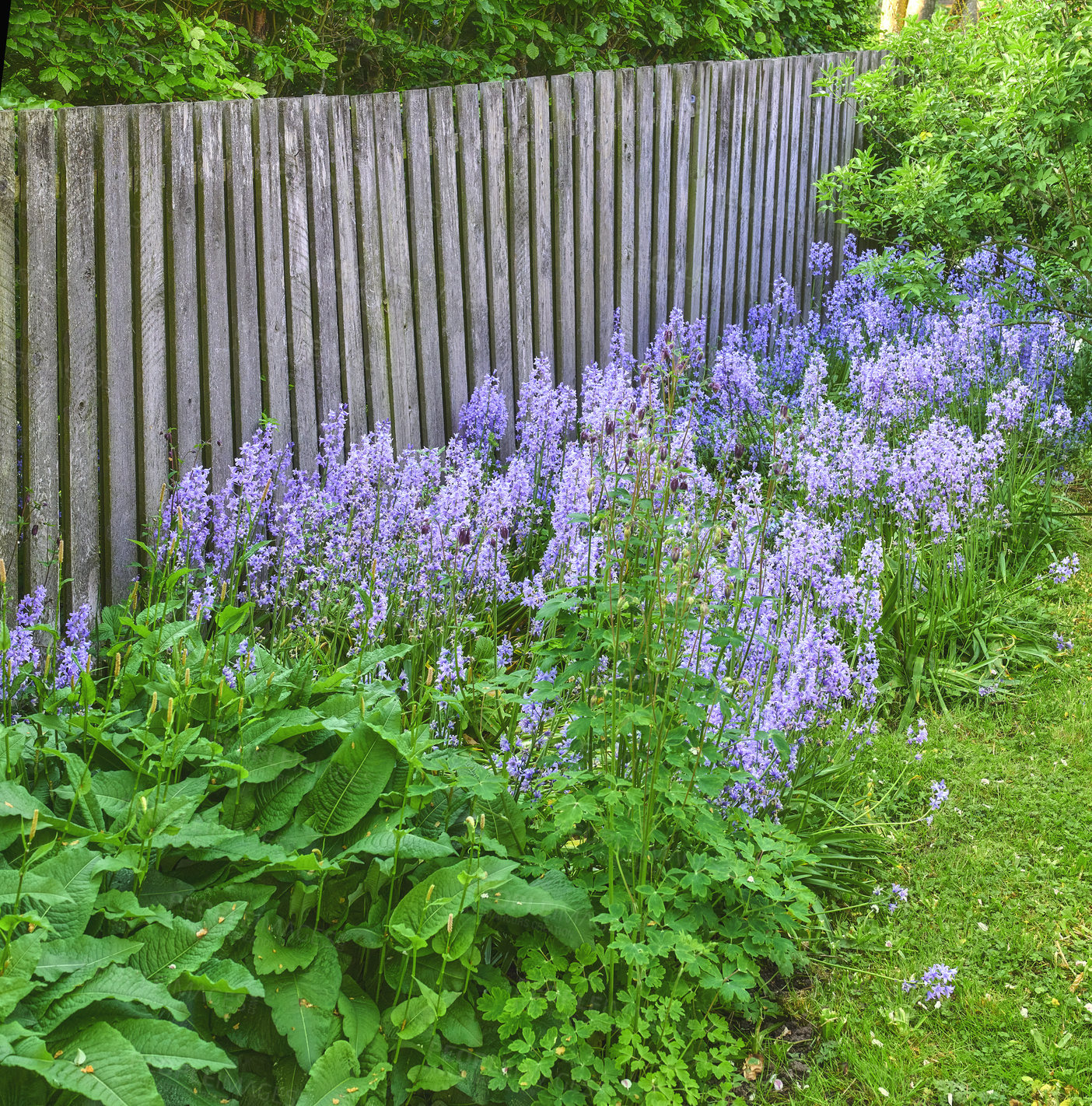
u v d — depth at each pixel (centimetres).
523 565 538
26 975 223
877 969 344
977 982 335
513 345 632
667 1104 280
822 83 800
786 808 401
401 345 564
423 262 569
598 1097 278
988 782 432
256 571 469
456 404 598
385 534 478
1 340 409
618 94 670
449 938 272
